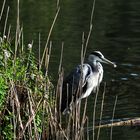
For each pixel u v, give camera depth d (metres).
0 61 12.34
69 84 16.09
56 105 12.85
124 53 24.88
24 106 12.29
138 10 33.81
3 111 12.01
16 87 12.25
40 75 12.79
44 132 12.42
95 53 17.12
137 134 15.23
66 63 22.52
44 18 30.84
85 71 16.41
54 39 26.36
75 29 28.77
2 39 12.77
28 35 26.73
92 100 18.30
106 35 28.06
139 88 19.83
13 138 12.02
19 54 12.98
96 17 31.88
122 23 30.67
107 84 20.33
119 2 36.19
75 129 12.41
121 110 17.25
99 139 14.72
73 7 34.28
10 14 31.19
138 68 22.55
